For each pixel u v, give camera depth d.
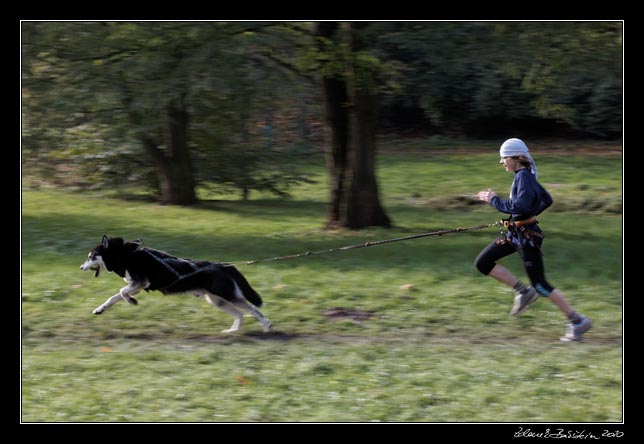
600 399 5.84
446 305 8.55
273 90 12.80
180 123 17.78
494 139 32.53
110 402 5.80
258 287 9.29
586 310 8.34
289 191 20.36
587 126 30.30
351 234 13.16
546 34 11.54
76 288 9.16
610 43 12.00
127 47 11.48
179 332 7.73
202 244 12.31
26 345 7.24
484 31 11.54
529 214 7.20
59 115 13.23
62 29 11.65
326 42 11.50
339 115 13.59
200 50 11.04
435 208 18.08
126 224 14.83
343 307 8.52
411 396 5.91
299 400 5.86
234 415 5.57
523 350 7.09
